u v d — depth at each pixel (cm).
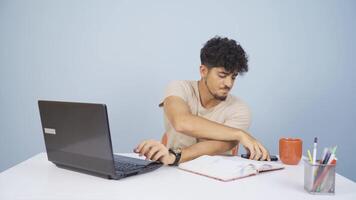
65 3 245
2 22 245
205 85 167
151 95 249
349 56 248
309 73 248
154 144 126
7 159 249
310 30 246
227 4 245
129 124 250
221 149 145
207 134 144
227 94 164
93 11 245
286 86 248
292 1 245
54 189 99
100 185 104
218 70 152
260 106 248
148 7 245
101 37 246
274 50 246
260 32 246
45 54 246
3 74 246
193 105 171
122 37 246
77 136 112
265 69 247
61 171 119
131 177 113
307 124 250
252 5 245
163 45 246
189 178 112
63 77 247
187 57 247
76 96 248
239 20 246
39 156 143
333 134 250
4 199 91
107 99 248
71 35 246
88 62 247
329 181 96
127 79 248
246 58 159
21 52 246
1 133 248
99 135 105
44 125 121
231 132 143
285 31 246
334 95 250
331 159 98
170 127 179
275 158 143
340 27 247
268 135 250
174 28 246
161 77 248
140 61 247
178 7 245
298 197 94
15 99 247
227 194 96
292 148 132
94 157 109
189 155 133
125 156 137
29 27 245
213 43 156
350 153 251
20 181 107
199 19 245
